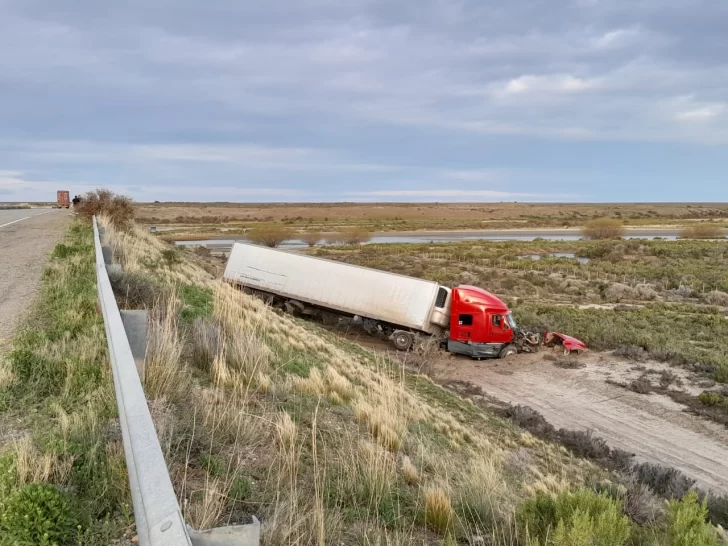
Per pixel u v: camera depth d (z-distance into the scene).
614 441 14.92
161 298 10.46
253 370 7.33
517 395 18.53
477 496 5.62
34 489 3.09
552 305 33.94
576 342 23.20
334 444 6.27
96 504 3.39
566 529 4.22
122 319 5.39
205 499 3.55
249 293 25.92
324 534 3.94
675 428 15.85
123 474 3.61
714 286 41.34
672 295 39.38
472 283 41.53
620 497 7.65
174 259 19.53
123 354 3.96
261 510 4.01
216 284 18.08
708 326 28.31
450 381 19.61
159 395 5.47
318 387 8.69
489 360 22.66
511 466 9.49
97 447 4.01
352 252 65.69
